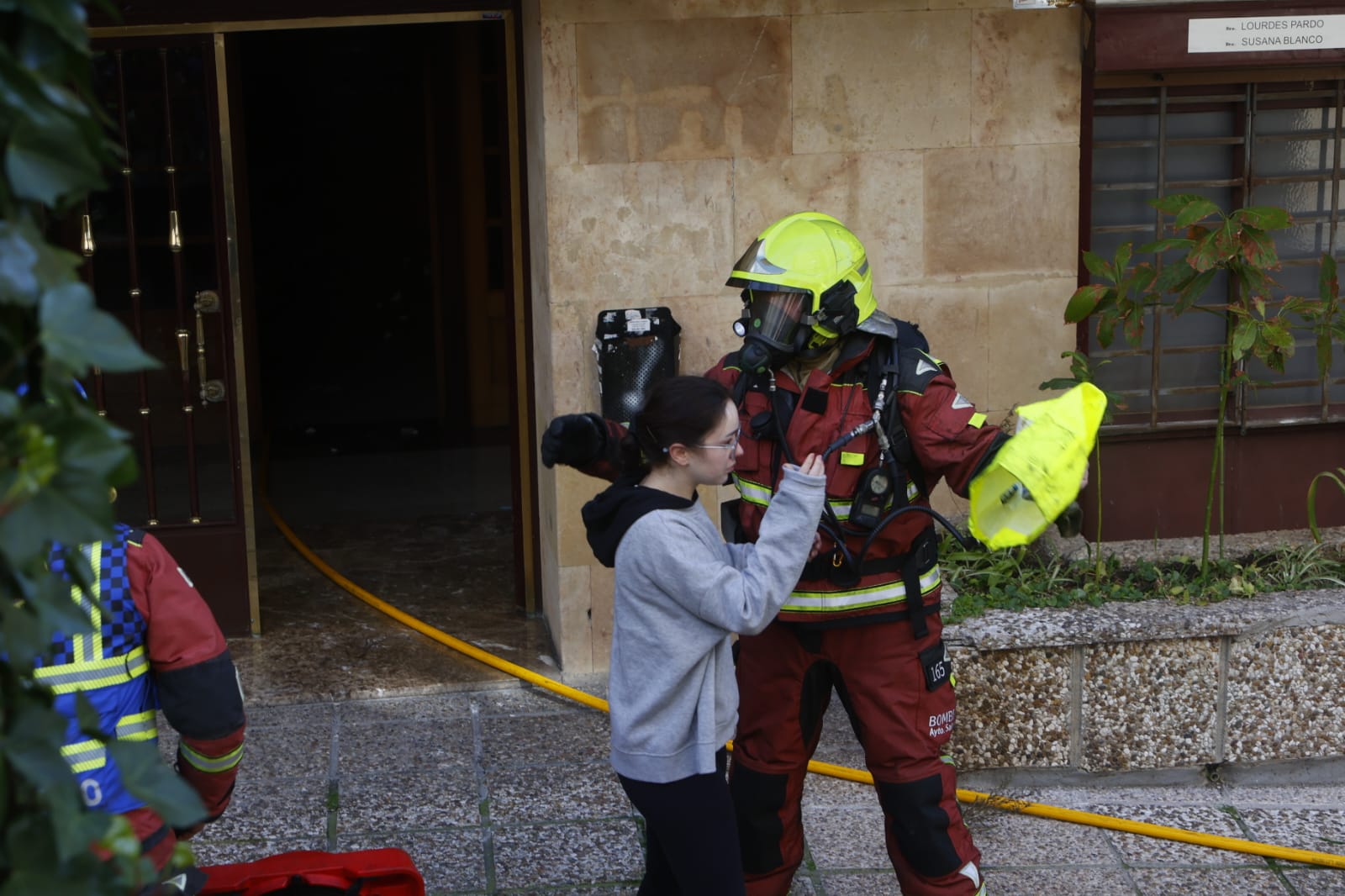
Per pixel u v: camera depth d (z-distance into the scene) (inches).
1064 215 195.2
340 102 449.7
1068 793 163.9
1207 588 168.9
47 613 47.0
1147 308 201.8
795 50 186.7
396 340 461.4
